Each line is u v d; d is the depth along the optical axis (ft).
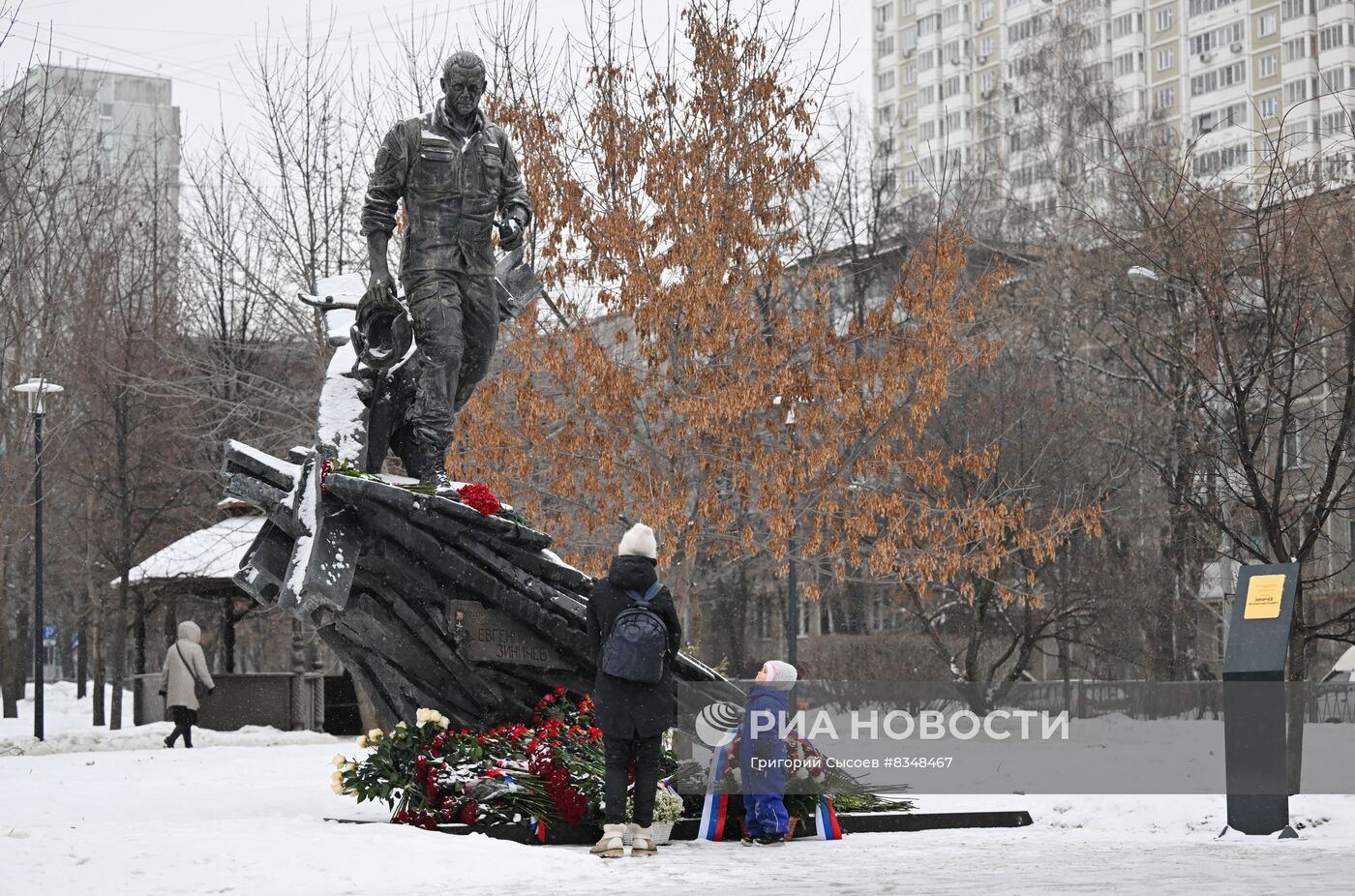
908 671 124.47
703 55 83.97
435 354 42.78
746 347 81.05
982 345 83.87
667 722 32.78
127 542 112.16
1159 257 79.15
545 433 84.99
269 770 62.44
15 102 110.63
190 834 32.24
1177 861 30.71
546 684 41.11
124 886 26.21
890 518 82.69
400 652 39.99
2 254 116.37
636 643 32.37
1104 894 23.91
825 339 83.20
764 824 35.60
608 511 82.33
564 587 40.91
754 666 146.30
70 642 263.70
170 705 88.22
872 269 142.82
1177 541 111.14
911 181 403.54
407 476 43.24
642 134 83.51
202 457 122.01
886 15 415.64
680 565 82.99
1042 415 115.03
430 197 43.01
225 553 110.01
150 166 157.69
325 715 109.09
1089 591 116.78
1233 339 65.41
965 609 120.57
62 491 150.20
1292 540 58.18
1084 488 113.29
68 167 120.98
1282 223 60.95
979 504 83.71
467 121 43.86
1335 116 281.95
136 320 121.70
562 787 35.01
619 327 84.33
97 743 89.35
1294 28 306.55
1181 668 123.85
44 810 40.75
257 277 124.06
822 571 97.09
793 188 85.40
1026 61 178.81
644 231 81.56
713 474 80.84
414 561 39.01
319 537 36.94
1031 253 134.82
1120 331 100.68
